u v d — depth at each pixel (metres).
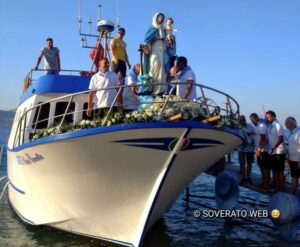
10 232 9.30
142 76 7.86
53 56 10.86
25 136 8.95
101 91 7.38
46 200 8.54
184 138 6.86
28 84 10.98
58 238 8.88
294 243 9.03
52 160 7.64
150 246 8.86
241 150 11.41
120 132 6.70
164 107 6.69
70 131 7.01
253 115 11.48
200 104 7.02
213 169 13.30
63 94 9.15
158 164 7.15
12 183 10.70
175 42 8.23
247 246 8.91
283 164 10.07
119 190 7.55
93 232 8.34
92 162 7.22
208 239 9.41
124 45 10.13
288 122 9.73
